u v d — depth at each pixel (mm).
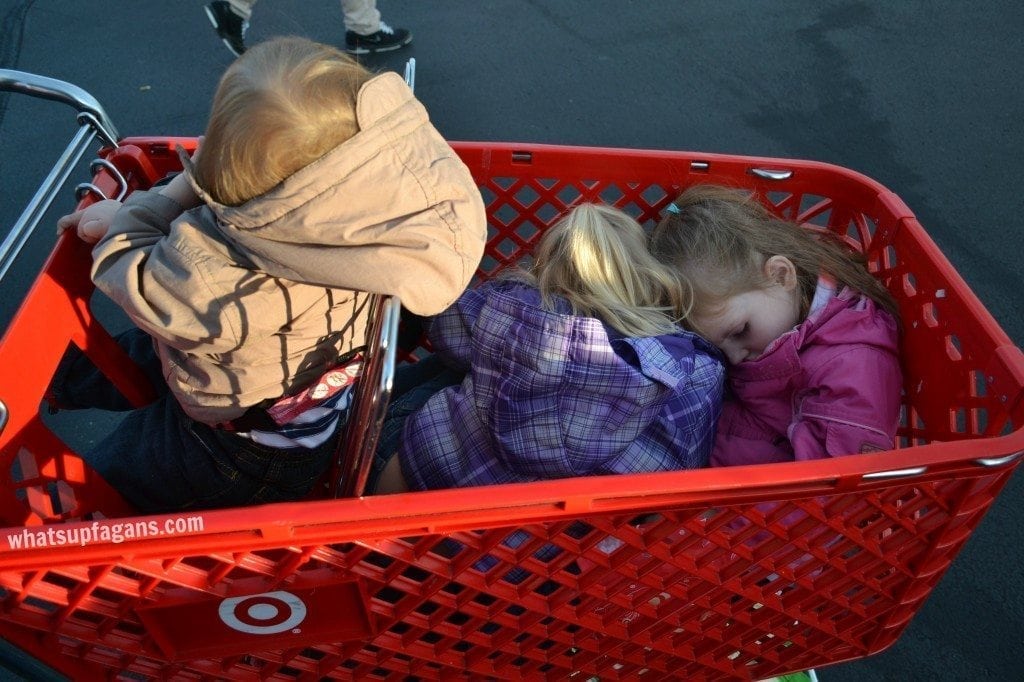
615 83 4473
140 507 2016
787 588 1898
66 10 4887
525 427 1954
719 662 2008
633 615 1870
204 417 1829
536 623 1799
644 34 4801
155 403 2084
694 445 2064
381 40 4617
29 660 1638
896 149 4109
